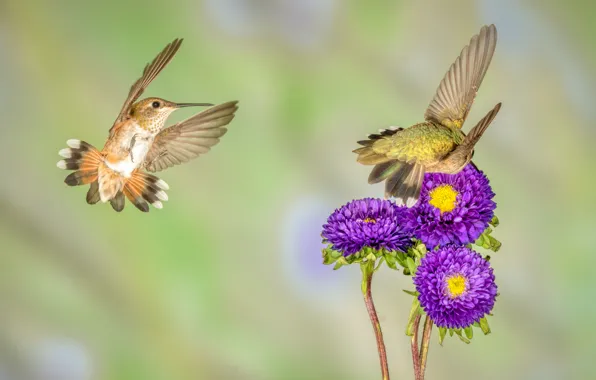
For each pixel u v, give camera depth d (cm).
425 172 230
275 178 281
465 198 230
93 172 230
